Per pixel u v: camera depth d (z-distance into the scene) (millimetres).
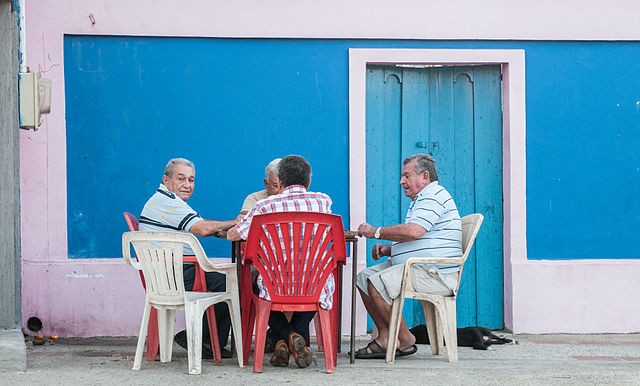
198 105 8828
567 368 7008
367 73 9062
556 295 9031
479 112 9188
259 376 6539
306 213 6598
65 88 8680
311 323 8945
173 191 7391
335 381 6375
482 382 6387
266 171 7699
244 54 8859
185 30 8766
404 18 8922
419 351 8008
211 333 7191
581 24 9078
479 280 9156
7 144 7137
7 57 7113
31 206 8609
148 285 6785
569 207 9102
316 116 8891
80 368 6898
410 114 9133
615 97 9172
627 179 9180
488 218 9180
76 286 8633
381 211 9078
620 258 9164
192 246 6676
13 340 6801
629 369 6965
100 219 8727
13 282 7184
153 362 7191
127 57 8758
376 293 7281
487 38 8992
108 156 8742
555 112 9094
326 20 8867
